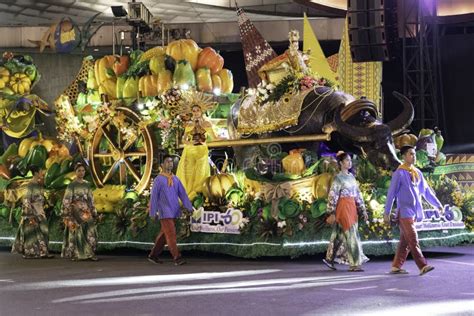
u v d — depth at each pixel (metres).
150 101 16.78
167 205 13.68
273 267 12.88
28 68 20.34
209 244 14.57
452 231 14.75
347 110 14.22
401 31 25.52
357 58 22.61
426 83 26.94
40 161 17.88
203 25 32.47
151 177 16.44
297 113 14.93
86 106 17.94
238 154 16.09
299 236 13.68
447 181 15.28
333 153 15.28
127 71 17.98
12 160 18.30
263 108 15.50
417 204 11.66
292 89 15.22
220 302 9.07
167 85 17.19
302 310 8.45
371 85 22.81
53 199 16.64
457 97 29.22
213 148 16.89
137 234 15.41
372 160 13.97
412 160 11.77
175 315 8.27
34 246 15.32
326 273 11.90
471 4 27.39
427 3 26.08
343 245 12.23
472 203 15.17
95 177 17.03
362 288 10.12
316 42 19.12
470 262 13.41
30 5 37.06
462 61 29.09
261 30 32.16
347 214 12.16
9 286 10.93
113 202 16.19
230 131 16.20
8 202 17.45
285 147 15.66
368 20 22.11
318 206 13.67
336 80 19.17
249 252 13.98
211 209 14.79
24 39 33.19
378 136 13.81
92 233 14.79
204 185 14.97
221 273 12.09
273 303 8.94
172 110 16.45
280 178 14.19
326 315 8.12
